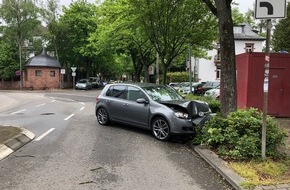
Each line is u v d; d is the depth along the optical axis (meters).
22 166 6.55
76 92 42.50
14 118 14.12
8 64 52.84
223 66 8.16
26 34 52.50
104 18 28.33
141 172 6.21
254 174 5.68
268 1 6.18
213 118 7.82
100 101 11.80
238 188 5.22
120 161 6.96
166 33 17.97
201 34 18.36
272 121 7.07
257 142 6.71
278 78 13.84
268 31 6.21
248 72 13.75
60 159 7.08
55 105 21.70
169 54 19.28
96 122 12.62
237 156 6.66
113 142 8.87
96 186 5.44
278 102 13.84
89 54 52.94
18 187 5.38
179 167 6.56
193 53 28.88
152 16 17.28
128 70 67.62
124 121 10.75
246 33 53.06
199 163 6.85
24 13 51.56
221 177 5.93
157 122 9.34
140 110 9.97
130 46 35.00
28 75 51.44
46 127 11.40
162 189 5.33
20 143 8.46
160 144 8.70
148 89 10.29
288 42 36.34
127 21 20.61
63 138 9.37
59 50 55.94
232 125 7.12
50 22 52.94
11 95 35.06
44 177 5.88
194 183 5.61
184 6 17.25
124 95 10.88
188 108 9.04
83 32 53.50
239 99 14.94
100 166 6.58
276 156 6.76
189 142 8.88
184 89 31.34
